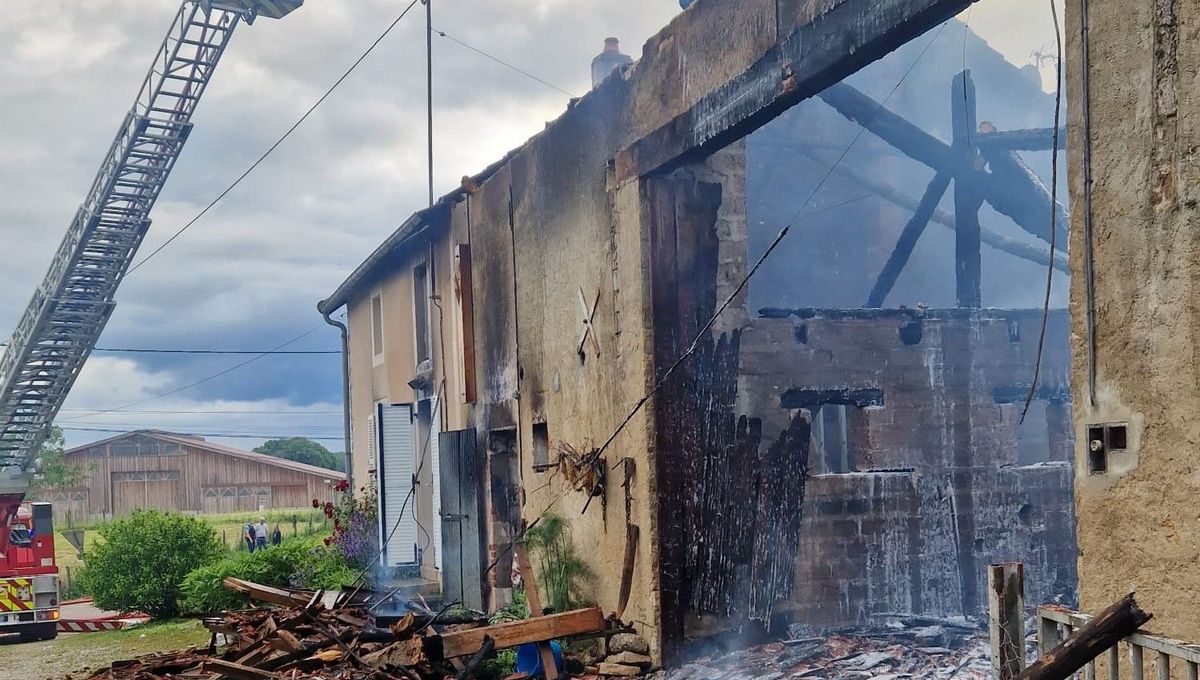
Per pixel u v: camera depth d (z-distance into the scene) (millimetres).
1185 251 3793
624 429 8594
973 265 11195
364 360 19453
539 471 10570
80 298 18219
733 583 8375
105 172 17609
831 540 8695
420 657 7871
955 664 7223
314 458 84625
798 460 8703
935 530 8977
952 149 11219
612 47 14273
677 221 8461
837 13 6035
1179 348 3811
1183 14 3824
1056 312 9797
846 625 8609
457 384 13469
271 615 9258
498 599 11844
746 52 6965
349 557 15930
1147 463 3932
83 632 16062
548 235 10344
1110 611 3438
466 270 12898
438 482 14523
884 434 9141
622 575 8492
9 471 17281
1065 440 9992
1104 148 4152
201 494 55625
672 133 7887
